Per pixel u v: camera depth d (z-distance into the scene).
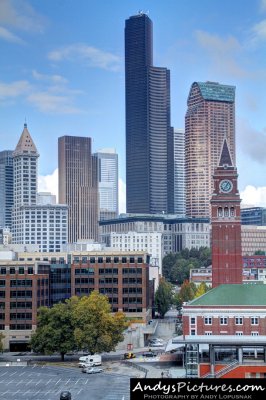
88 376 182.75
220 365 173.75
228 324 187.00
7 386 169.25
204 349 177.00
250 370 167.50
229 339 177.88
